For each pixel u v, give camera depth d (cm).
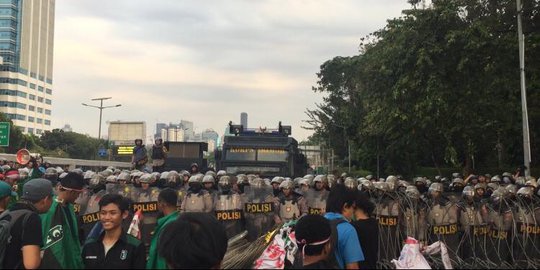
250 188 1126
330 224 431
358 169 4544
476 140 2253
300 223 420
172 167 2214
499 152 2802
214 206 1105
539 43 2202
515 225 1016
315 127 5000
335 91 4794
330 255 422
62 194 515
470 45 2058
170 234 313
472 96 2119
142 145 1892
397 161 2762
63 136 10319
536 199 1058
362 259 459
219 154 1870
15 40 13825
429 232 995
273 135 1930
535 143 2520
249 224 1109
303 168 1923
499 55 2144
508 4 2350
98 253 446
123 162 6575
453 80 2148
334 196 507
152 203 1100
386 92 2325
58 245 461
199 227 318
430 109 2086
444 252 567
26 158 1841
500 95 2186
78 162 5053
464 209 1026
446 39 2117
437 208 1002
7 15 13600
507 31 2416
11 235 484
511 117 2191
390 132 2372
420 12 2186
